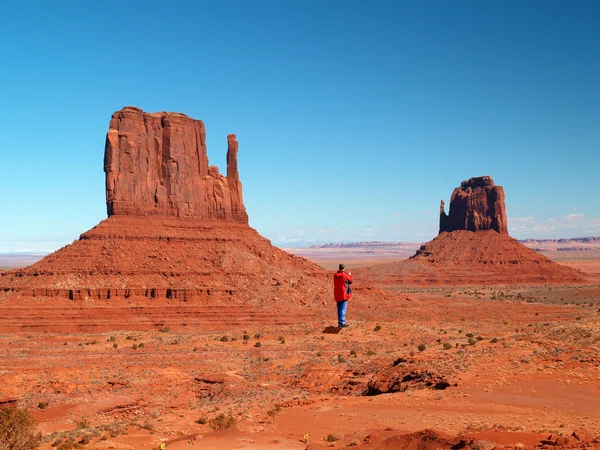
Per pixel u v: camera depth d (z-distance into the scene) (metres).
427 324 139.38
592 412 48.81
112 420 66.81
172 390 81.56
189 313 133.75
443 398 58.16
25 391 78.62
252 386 80.81
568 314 164.75
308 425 55.03
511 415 50.19
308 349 106.44
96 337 117.56
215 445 47.62
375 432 46.84
